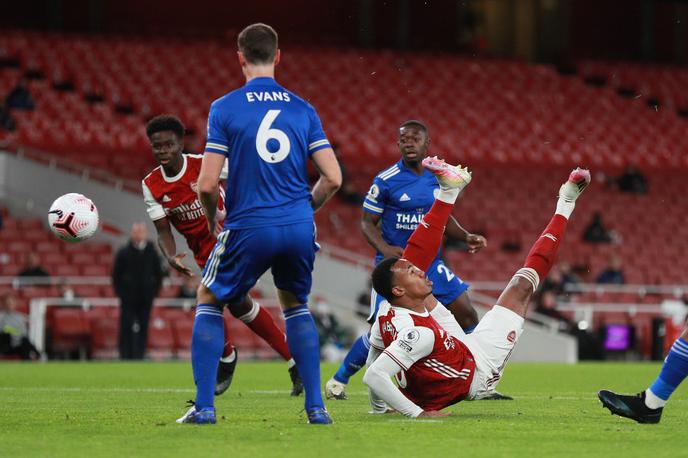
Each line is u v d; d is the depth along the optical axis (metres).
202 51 108.12
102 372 45.31
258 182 19.50
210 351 20.02
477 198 96.88
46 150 90.00
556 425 20.70
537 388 36.34
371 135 104.38
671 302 73.81
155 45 107.44
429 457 15.79
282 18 119.81
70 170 85.19
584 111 115.19
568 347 68.62
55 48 103.19
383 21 123.81
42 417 22.31
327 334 67.94
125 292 57.91
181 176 27.52
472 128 109.50
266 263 19.67
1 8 112.00
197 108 100.81
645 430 19.89
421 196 30.28
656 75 123.12
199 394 20.12
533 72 119.56
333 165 20.02
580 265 89.25
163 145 27.05
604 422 21.59
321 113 105.81
